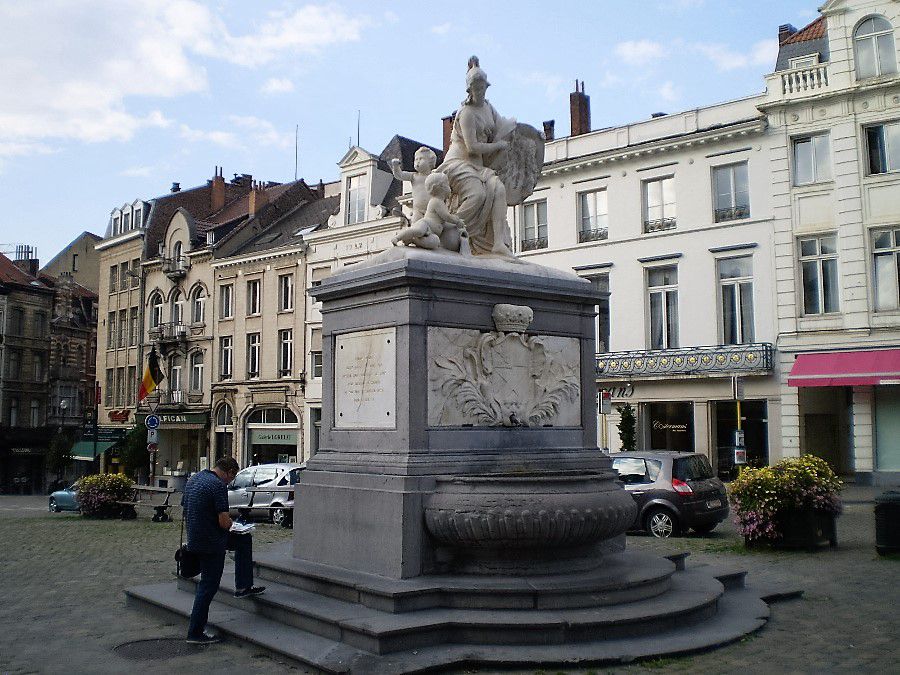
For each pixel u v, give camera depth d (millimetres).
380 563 7570
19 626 8039
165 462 46500
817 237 26531
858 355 25250
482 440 8328
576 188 31734
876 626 7672
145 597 8711
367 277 8359
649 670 6258
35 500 42500
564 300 9281
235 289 42875
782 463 13148
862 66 25922
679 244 29125
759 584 9523
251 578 7883
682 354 28422
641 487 15625
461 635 6645
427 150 9438
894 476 24625
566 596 7055
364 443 8328
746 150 27828
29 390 55281
